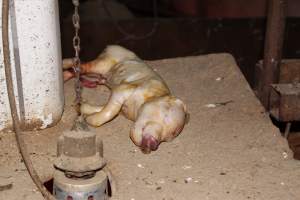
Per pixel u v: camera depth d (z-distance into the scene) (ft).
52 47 4.69
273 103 5.34
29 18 4.51
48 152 4.61
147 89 4.91
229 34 8.54
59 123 4.93
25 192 4.23
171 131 4.66
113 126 4.99
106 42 8.53
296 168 4.54
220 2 11.34
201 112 5.26
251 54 8.56
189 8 11.73
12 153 4.59
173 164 4.56
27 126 4.78
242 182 4.38
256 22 8.52
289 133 5.65
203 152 4.70
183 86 5.71
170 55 8.60
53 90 4.78
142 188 4.31
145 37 8.55
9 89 3.90
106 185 4.13
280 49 5.51
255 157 4.66
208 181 4.38
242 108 5.33
